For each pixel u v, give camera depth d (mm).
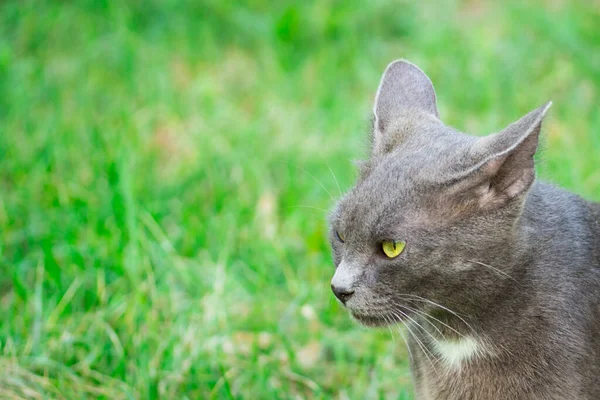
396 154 6125
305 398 7574
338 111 10375
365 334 7934
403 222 5840
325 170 9500
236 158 9625
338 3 12031
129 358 7535
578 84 10695
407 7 11938
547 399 6059
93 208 8852
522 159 5688
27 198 9039
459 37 11289
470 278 5930
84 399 7199
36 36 11586
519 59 10883
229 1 12000
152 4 11945
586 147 9617
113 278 8211
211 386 7367
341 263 6039
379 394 7379
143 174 9555
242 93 11203
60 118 10164
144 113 10523
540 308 5996
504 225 5855
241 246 8750
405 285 5957
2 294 8297
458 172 5793
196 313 7914
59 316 7875
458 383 6320
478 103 10500
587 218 6379
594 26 11320
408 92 6645
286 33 11641
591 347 6059
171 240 8703
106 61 11273
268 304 8211
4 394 7152
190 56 11531
